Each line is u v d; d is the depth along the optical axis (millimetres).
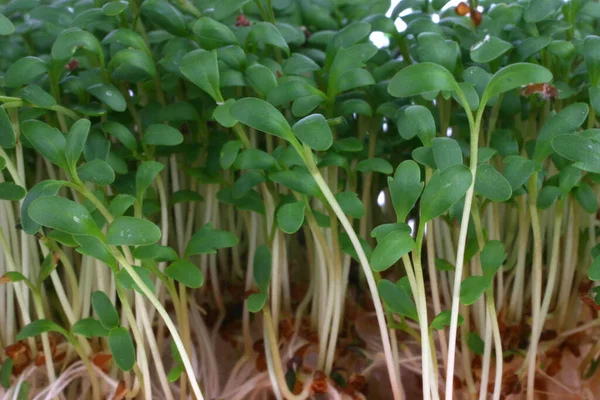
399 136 225
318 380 208
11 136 186
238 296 235
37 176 230
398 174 183
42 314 207
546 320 225
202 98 220
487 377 201
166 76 215
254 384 213
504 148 200
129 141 201
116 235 176
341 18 239
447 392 190
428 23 212
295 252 242
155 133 197
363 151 219
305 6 235
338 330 221
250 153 195
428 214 180
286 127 181
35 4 220
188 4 229
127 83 224
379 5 237
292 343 218
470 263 219
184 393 207
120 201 188
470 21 225
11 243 219
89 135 198
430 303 233
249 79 196
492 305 197
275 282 212
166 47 213
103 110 199
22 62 194
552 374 218
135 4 218
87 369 207
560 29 209
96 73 208
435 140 184
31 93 193
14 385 211
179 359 201
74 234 177
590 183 224
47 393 210
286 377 212
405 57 222
